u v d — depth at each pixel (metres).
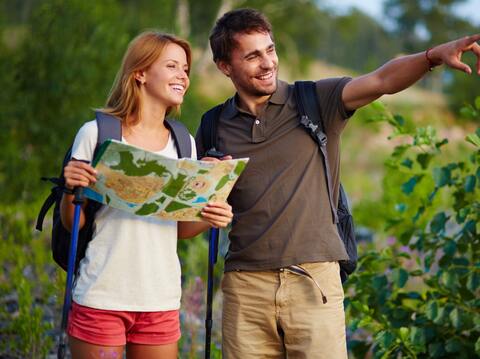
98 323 3.77
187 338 6.00
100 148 3.58
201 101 14.58
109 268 3.80
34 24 12.10
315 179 4.12
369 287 5.25
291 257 4.04
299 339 4.10
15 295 6.91
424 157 5.24
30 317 5.66
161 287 3.87
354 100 4.08
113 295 3.79
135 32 13.53
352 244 4.31
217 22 4.31
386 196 8.43
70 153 3.90
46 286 6.73
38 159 11.43
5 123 11.55
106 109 3.99
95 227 3.88
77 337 3.79
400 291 5.45
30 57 11.91
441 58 3.85
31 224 9.23
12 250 7.85
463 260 4.97
